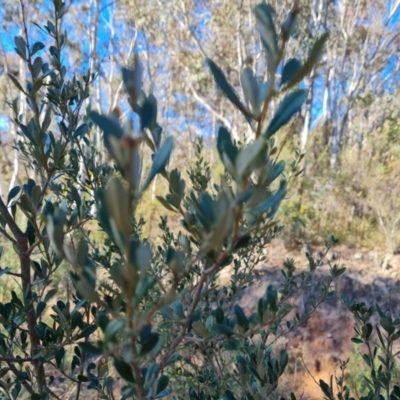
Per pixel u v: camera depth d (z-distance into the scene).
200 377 1.34
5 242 3.33
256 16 0.34
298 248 4.84
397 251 4.77
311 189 5.94
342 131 8.63
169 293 0.37
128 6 8.02
